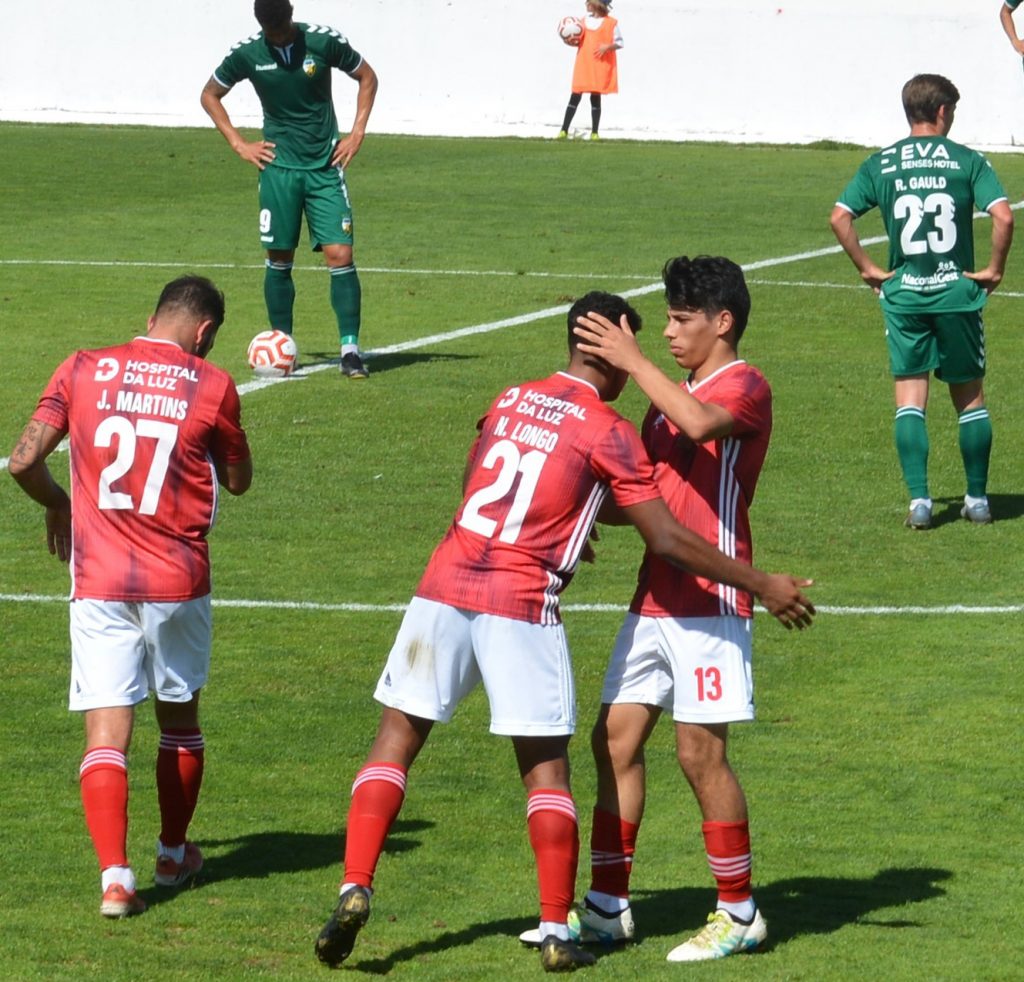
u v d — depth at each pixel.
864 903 18.16
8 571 30.16
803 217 75.50
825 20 109.81
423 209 76.50
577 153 100.19
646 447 17.41
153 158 94.06
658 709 17.38
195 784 18.33
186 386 18.11
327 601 28.77
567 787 16.67
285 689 24.80
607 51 108.06
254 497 34.72
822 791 21.42
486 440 16.97
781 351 49.53
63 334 49.97
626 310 17.22
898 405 33.81
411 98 116.06
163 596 17.86
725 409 16.58
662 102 112.75
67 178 84.94
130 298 55.66
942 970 16.38
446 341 50.28
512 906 18.00
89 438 17.97
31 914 17.39
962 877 18.86
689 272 17.11
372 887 17.45
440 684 16.62
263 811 20.69
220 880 18.64
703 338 17.11
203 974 16.05
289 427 40.16
